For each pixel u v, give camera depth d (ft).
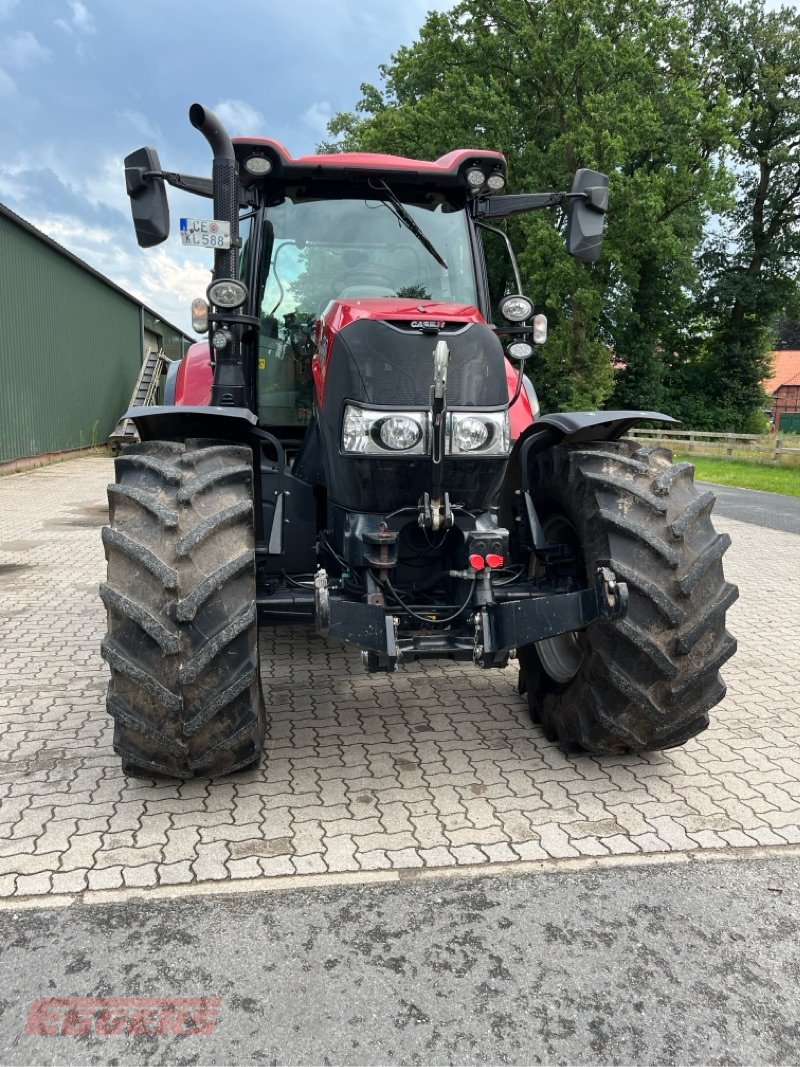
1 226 51.65
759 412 131.34
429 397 10.27
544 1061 6.23
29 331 56.70
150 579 8.93
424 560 11.30
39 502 40.11
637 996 6.90
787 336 253.44
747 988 7.02
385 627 9.80
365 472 10.39
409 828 9.47
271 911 7.91
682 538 9.98
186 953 7.30
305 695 14.05
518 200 14.06
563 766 11.27
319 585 9.50
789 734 12.60
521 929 7.73
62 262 63.21
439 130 85.35
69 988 6.87
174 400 18.33
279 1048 6.29
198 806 9.90
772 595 22.61
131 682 9.01
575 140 81.30
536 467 12.28
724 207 89.35
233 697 8.98
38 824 9.41
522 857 8.92
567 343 87.51
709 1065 6.23
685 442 90.53
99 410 74.64
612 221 84.94
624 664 9.98
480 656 10.30
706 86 116.57
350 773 10.93
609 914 7.98
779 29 115.96
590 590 9.57
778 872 8.77
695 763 11.47
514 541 13.05
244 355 13.96
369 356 10.32
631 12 86.38
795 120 116.98
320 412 11.30
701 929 7.79
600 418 10.94
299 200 14.02
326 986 6.93
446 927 7.73
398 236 14.11
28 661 15.69
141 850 8.89
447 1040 6.39
